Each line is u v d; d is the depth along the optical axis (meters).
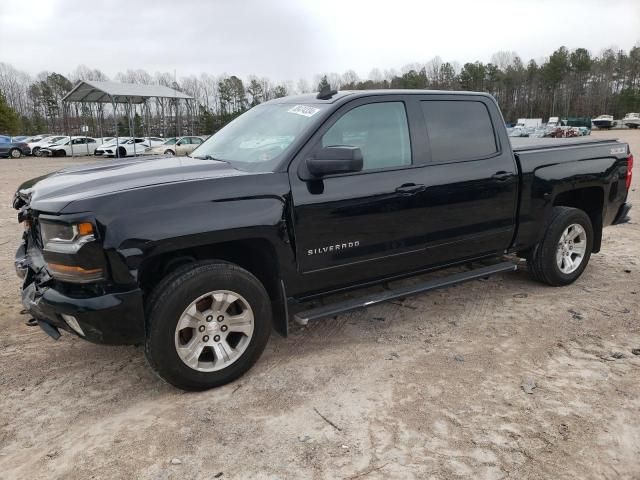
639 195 11.03
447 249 4.19
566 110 98.44
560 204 5.43
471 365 3.58
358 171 3.47
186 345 3.16
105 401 3.20
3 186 15.03
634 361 3.62
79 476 2.54
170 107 63.47
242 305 3.30
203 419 2.98
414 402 3.13
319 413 3.03
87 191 3.04
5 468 2.61
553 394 3.20
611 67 100.62
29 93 88.69
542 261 4.90
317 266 3.54
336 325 4.28
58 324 3.11
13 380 3.44
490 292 5.02
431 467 2.56
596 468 2.56
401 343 3.95
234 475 2.52
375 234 3.73
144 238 2.88
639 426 2.88
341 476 2.50
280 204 3.30
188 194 3.04
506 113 99.31
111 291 2.89
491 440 2.76
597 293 4.97
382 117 3.82
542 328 4.19
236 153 3.81
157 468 2.58
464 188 4.13
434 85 93.00
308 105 3.85
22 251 3.83
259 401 3.16
